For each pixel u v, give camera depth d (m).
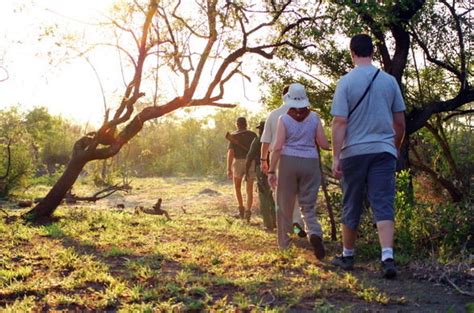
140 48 9.10
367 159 5.28
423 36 9.91
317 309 4.30
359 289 4.89
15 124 17.52
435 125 11.41
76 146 9.57
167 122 31.73
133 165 29.77
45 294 4.71
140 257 6.20
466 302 4.58
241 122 11.10
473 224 6.66
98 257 6.16
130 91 9.35
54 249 6.56
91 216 9.69
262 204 9.36
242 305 4.35
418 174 11.34
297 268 5.74
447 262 5.69
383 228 5.22
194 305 4.32
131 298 4.57
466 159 11.55
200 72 9.06
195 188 20.33
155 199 16.47
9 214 9.84
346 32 8.36
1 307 4.43
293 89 6.49
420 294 4.79
